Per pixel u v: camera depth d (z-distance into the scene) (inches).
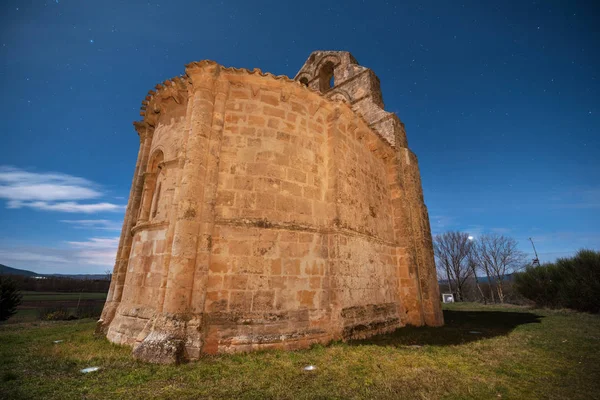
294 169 317.1
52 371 194.4
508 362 232.1
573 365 225.3
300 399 156.3
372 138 442.6
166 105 358.3
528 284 824.9
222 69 305.6
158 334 225.1
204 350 232.5
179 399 154.8
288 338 257.4
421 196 539.8
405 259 449.7
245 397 158.2
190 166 269.9
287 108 330.6
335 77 729.6
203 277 249.0
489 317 559.8
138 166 410.6
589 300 639.1
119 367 202.5
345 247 324.2
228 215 275.7
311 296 289.4
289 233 293.6
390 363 221.3
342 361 223.6
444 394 165.9
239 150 297.6
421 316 423.2
